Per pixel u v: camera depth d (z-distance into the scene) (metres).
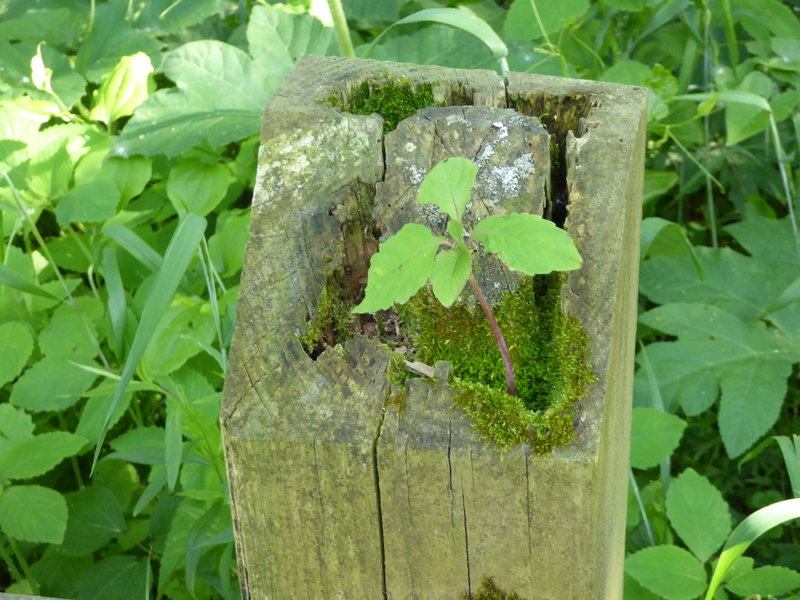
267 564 0.55
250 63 1.13
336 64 0.63
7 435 0.90
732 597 0.95
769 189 1.23
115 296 0.78
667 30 1.25
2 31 1.27
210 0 1.28
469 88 0.61
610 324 0.54
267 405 0.53
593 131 0.58
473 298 0.56
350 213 0.57
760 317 1.07
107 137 1.15
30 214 1.08
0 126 1.12
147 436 0.92
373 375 0.53
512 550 0.53
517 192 0.56
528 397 0.54
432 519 0.53
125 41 1.24
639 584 0.84
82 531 0.95
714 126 1.25
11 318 1.02
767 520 0.60
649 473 1.08
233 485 0.54
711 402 1.00
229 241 1.02
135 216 1.14
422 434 0.52
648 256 1.17
